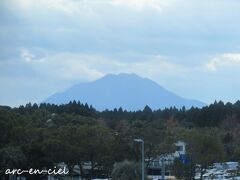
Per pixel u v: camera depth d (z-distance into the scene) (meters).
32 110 192.12
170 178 135.25
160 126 138.62
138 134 123.19
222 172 151.75
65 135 119.88
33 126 128.12
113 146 120.62
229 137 183.38
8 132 114.69
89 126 125.31
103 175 136.88
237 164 155.00
